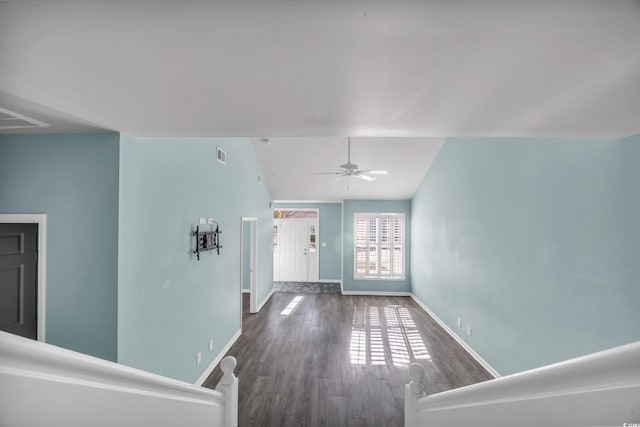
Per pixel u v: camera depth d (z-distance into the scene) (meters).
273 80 1.32
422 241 6.70
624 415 0.51
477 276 4.10
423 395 1.58
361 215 7.89
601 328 2.15
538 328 2.83
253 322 5.64
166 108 1.68
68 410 0.65
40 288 2.17
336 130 2.11
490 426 0.88
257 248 6.24
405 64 1.16
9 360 0.55
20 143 2.19
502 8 0.83
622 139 2.03
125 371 0.85
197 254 3.42
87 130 2.13
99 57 1.11
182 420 1.21
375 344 4.64
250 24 0.91
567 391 0.63
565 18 0.86
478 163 4.08
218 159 4.05
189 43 1.01
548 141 2.70
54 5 0.80
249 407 3.05
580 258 2.34
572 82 1.30
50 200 2.18
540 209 2.80
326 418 2.88
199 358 3.48
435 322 5.68
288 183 7.00
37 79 1.30
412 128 2.03
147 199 2.52
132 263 2.32
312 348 4.48
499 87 1.36
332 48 1.05
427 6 0.82
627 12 0.83
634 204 1.93
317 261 9.23
